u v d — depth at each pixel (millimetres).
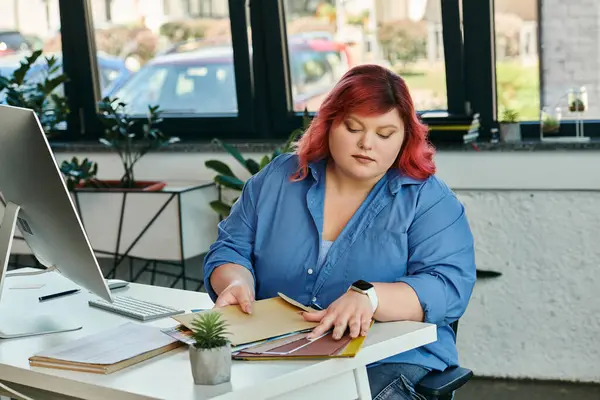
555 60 4172
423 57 4340
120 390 1765
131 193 4281
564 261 4051
